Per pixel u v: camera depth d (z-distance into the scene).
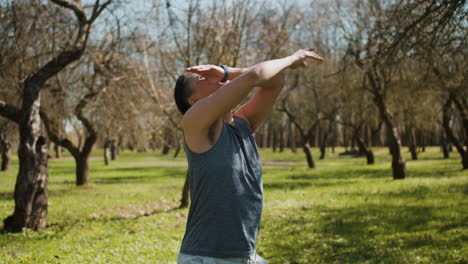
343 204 13.02
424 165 28.80
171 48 13.67
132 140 17.27
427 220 9.68
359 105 23.09
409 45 7.76
